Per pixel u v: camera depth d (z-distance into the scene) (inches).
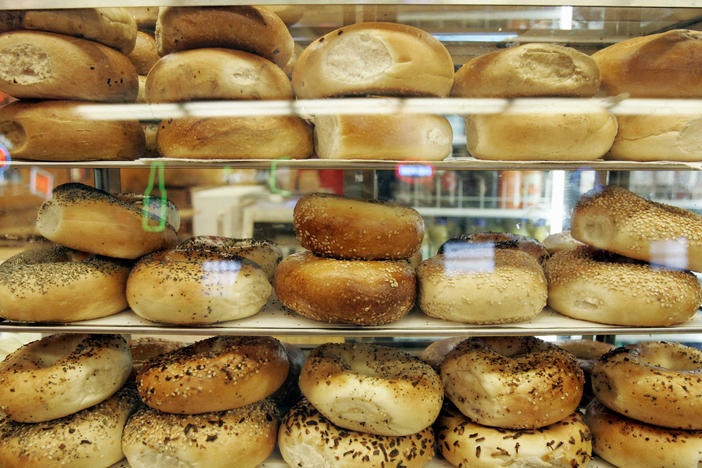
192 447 53.7
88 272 57.1
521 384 55.1
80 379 56.1
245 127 53.3
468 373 58.6
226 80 53.3
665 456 55.0
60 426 55.9
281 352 63.2
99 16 55.9
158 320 55.2
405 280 56.4
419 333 54.3
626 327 55.6
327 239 56.7
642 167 54.9
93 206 57.8
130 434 56.7
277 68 57.7
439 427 61.8
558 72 54.7
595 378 62.9
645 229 56.4
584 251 65.1
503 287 54.6
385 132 52.1
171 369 56.5
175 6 53.3
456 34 60.6
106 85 56.4
